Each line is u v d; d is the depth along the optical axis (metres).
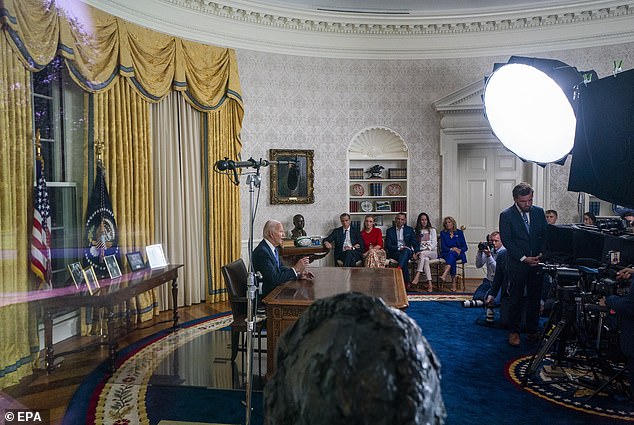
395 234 7.48
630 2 6.85
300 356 0.50
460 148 8.05
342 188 7.77
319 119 7.62
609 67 7.20
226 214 6.76
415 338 0.49
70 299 3.89
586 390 3.50
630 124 2.73
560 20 7.28
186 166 6.29
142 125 5.65
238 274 4.26
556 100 3.17
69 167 4.96
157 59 5.82
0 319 3.74
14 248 3.90
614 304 2.88
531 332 4.59
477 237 8.08
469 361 4.10
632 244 3.03
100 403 3.37
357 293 0.53
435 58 7.73
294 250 7.00
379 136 7.90
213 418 3.12
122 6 5.51
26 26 3.99
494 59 7.62
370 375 0.45
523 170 7.91
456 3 7.02
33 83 4.58
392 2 6.94
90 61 4.89
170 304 6.15
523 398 3.38
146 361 4.25
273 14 7.04
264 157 7.34
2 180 3.79
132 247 5.50
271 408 0.52
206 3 6.43
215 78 6.58
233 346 4.15
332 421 0.45
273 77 7.34
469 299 6.51
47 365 3.98
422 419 0.45
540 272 4.46
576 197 7.42
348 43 7.63
